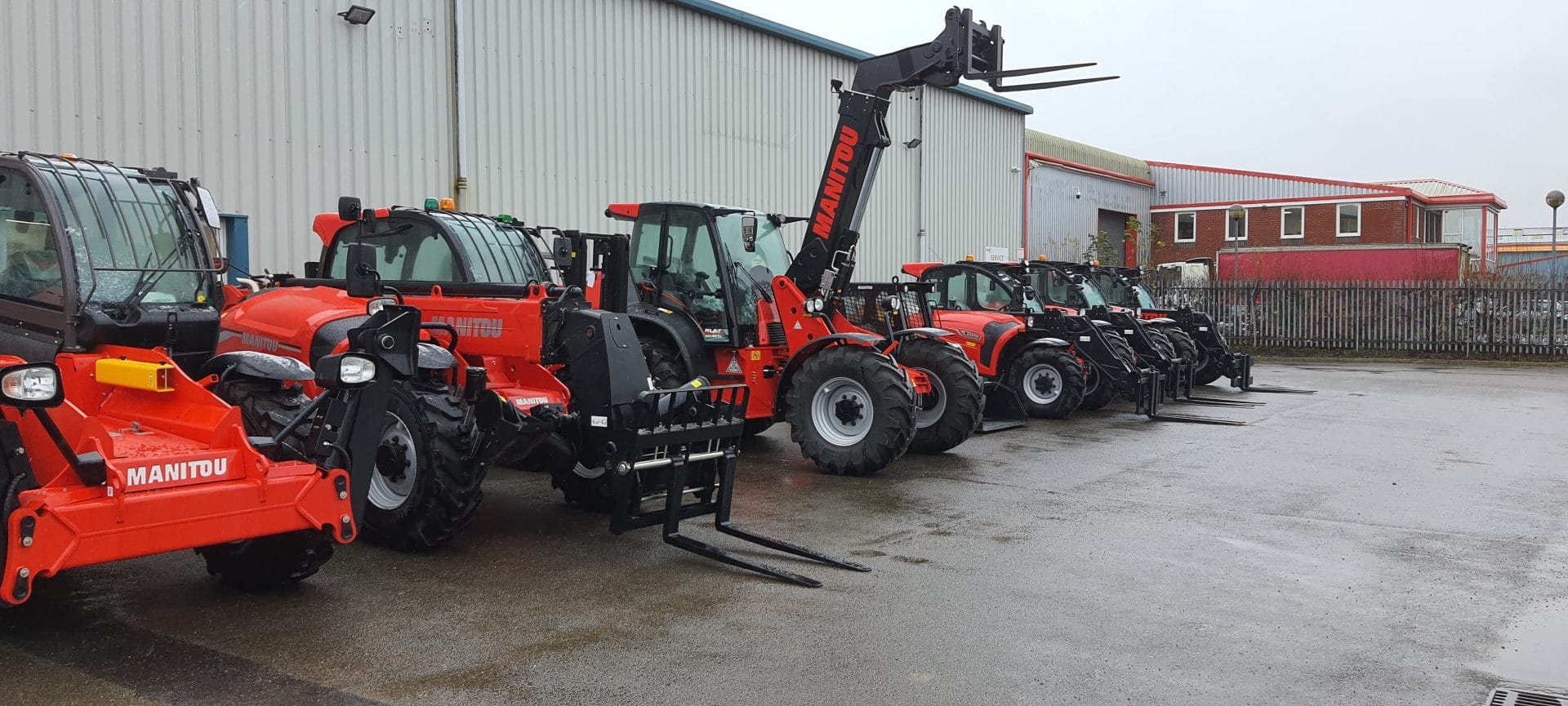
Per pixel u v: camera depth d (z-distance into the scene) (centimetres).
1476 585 490
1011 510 643
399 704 337
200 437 381
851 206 812
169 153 976
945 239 2066
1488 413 1159
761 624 421
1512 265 2577
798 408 761
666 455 534
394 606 437
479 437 512
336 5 1095
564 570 497
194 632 400
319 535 424
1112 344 1154
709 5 1486
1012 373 1134
